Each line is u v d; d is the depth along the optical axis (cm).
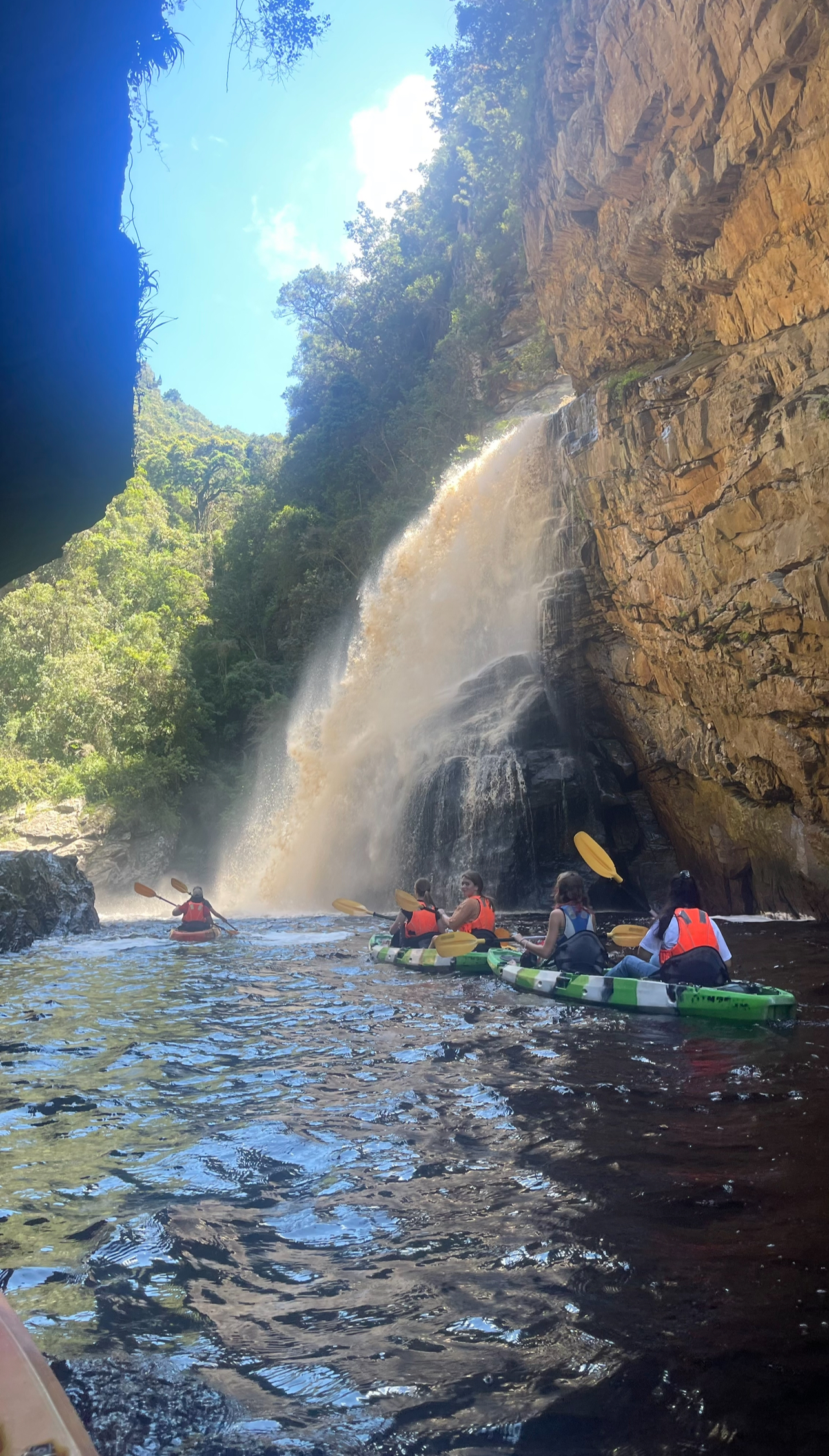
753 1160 355
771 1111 422
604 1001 724
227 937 1405
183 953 1195
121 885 2403
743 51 1064
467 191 3841
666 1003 685
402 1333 242
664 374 1466
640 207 1420
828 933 1177
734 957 984
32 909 1477
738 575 1344
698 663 1502
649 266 1491
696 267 1355
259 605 3941
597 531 1745
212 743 3262
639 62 1284
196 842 2850
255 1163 377
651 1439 195
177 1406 211
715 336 1470
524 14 2078
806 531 1182
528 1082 491
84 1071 548
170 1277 277
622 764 1953
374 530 3183
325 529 3650
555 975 771
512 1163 366
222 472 6197
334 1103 465
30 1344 119
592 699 1980
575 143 1550
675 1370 218
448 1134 407
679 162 1262
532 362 3038
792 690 1276
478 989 818
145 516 4953
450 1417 205
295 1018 704
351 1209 326
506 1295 259
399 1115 439
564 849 1942
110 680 2766
